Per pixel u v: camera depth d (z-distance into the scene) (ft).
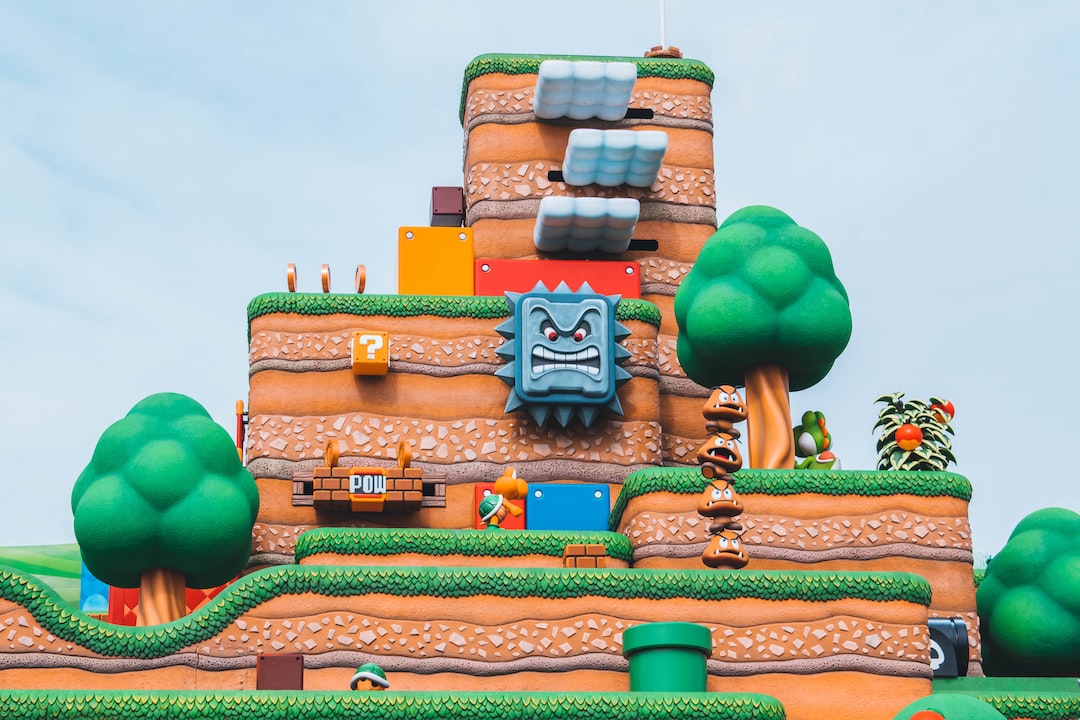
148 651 82.33
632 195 115.24
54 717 75.36
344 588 84.02
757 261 98.99
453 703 76.59
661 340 112.06
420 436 103.14
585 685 83.35
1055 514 100.22
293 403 103.45
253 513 96.07
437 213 121.39
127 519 90.58
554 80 111.34
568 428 103.86
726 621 85.10
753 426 99.45
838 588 86.07
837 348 99.19
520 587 84.79
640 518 92.94
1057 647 96.27
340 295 105.40
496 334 105.19
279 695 76.02
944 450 97.66
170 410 94.79
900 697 84.48
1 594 82.58
